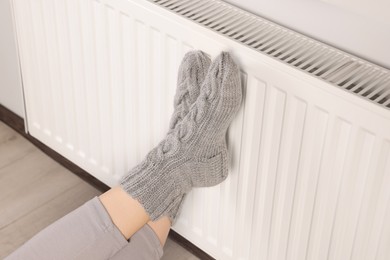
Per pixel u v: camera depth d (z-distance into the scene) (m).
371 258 1.20
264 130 1.24
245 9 1.30
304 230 1.28
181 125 1.29
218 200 1.42
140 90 1.42
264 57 1.15
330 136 1.13
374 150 1.09
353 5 1.11
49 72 1.63
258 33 1.22
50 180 1.84
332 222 1.22
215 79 1.22
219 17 1.26
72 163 1.85
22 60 1.69
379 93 1.10
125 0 1.31
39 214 1.74
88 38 1.46
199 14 1.26
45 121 1.75
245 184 1.34
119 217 1.39
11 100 1.95
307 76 1.11
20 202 1.76
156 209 1.38
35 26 1.58
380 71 1.14
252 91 1.22
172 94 1.36
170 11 1.25
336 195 1.19
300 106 1.15
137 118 1.47
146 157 1.35
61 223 1.39
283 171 1.25
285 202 1.28
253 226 1.38
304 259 1.32
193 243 1.57
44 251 1.36
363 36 1.16
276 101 1.18
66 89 1.61
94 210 1.39
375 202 1.13
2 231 1.68
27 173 1.85
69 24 1.48
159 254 1.49
